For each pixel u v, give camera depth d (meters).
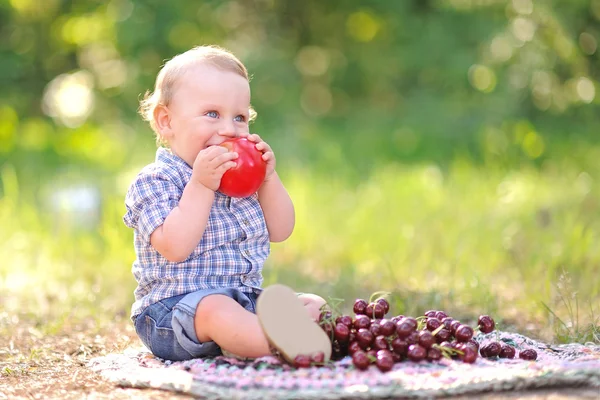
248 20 16.64
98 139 13.91
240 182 3.70
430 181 9.76
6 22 15.80
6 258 7.20
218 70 3.91
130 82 14.84
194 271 3.73
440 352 3.44
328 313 3.54
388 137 13.69
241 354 3.49
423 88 15.16
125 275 6.67
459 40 14.42
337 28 17.14
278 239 4.04
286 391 3.06
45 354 4.26
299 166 11.12
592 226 7.62
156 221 3.67
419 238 7.58
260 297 3.32
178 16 14.90
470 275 6.08
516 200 8.69
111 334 4.77
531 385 3.10
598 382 3.10
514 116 12.74
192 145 3.86
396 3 15.49
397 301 5.17
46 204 9.21
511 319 5.04
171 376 3.36
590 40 11.51
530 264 6.42
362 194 9.65
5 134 14.12
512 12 13.26
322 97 16.77
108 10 15.24
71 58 16.11
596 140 11.75
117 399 3.20
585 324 4.75
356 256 7.50
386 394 3.02
